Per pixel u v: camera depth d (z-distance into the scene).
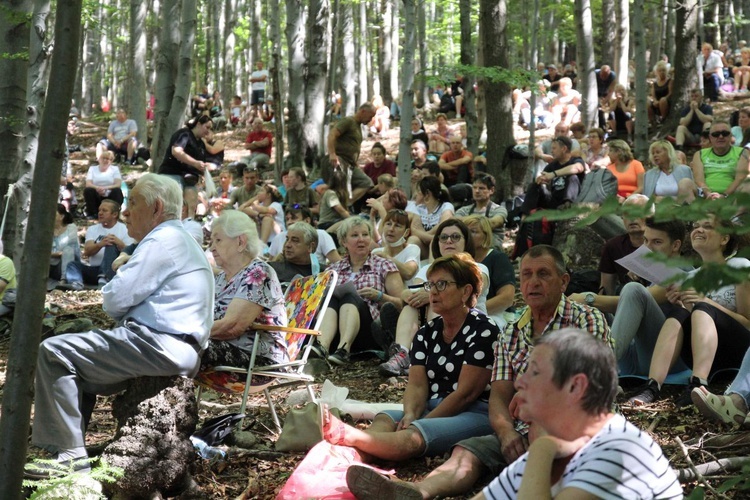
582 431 2.35
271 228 10.23
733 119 13.89
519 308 7.41
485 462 3.89
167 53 14.34
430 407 4.52
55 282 10.08
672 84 16.06
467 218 6.31
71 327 7.94
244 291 4.73
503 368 4.11
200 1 35.41
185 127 11.42
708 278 1.58
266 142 17.98
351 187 11.64
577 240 8.53
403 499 3.55
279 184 14.48
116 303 3.99
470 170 12.73
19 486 2.57
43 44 7.28
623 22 21.19
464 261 4.45
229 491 4.09
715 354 5.02
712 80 20.50
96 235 10.36
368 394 5.79
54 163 2.56
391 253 7.30
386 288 6.93
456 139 12.88
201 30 36.84
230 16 30.27
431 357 4.55
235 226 4.90
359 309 6.75
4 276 7.75
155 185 4.18
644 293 5.16
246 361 4.79
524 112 18.48
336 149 11.58
